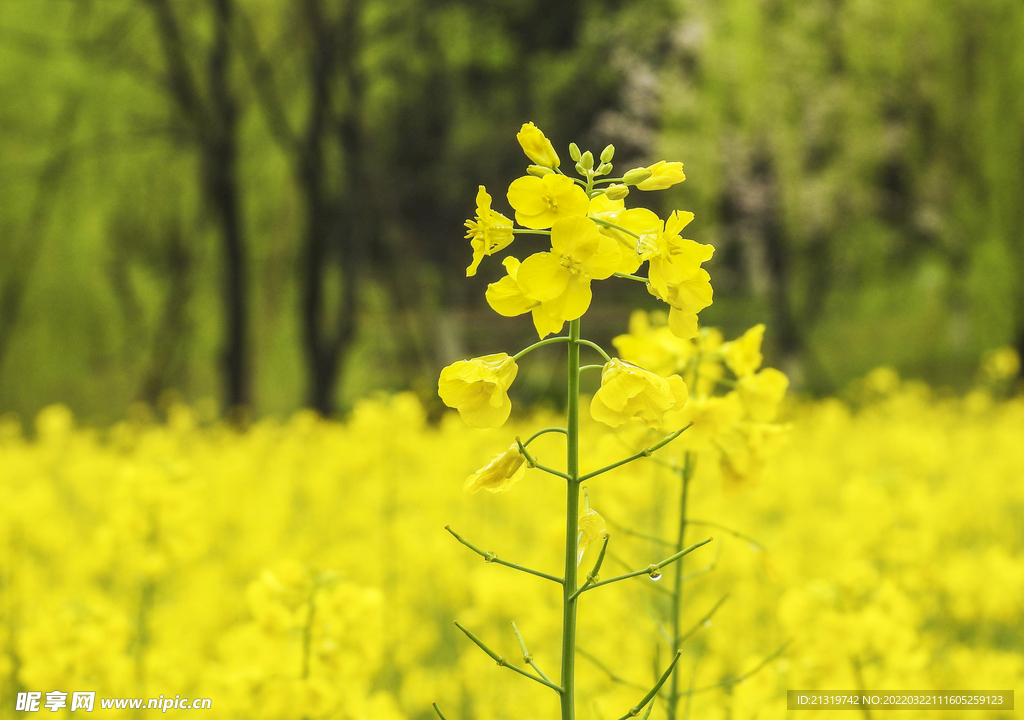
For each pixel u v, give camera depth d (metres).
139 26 16.52
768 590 4.23
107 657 2.97
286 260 18.33
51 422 11.10
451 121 18.16
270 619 2.46
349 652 2.49
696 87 19.22
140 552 3.51
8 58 15.75
